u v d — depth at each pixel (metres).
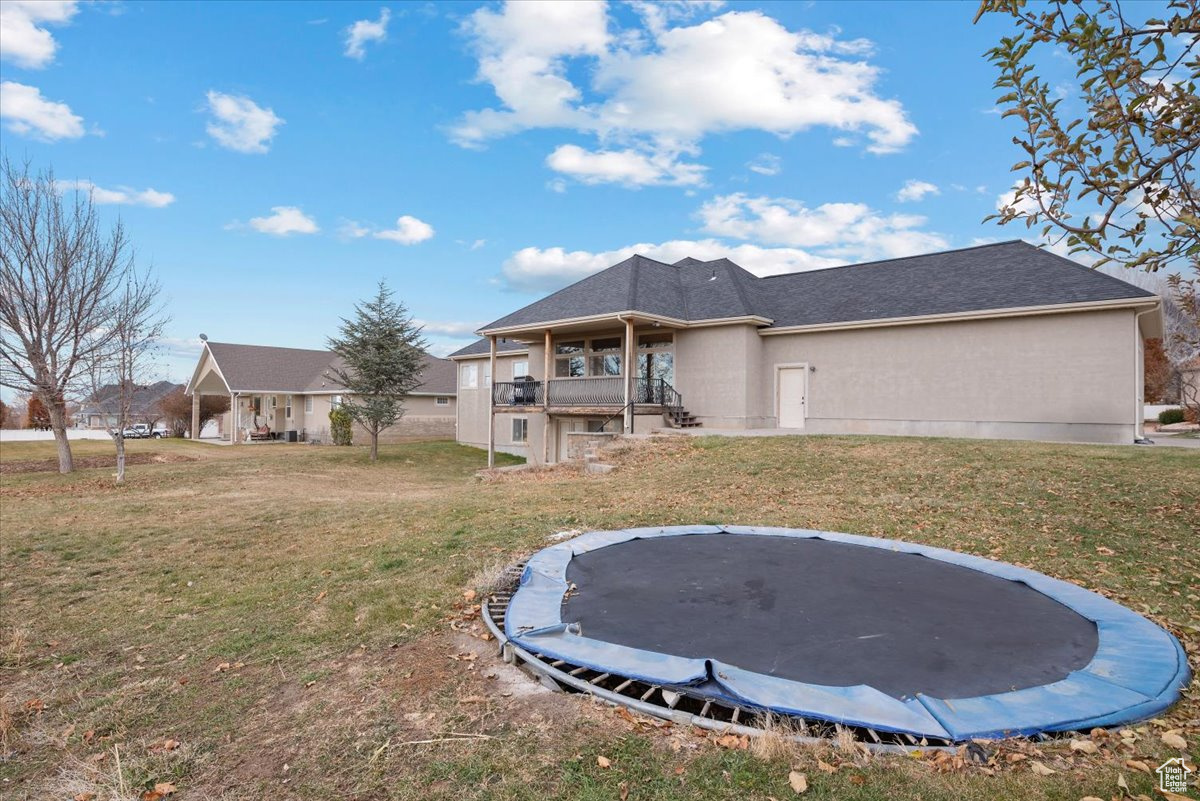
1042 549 6.35
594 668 3.46
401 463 20.20
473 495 10.58
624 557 5.98
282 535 8.09
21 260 14.20
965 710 2.91
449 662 3.91
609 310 16.52
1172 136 2.34
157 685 3.86
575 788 2.54
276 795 2.64
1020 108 2.68
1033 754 2.66
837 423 16.41
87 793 2.75
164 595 5.82
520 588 4.99
